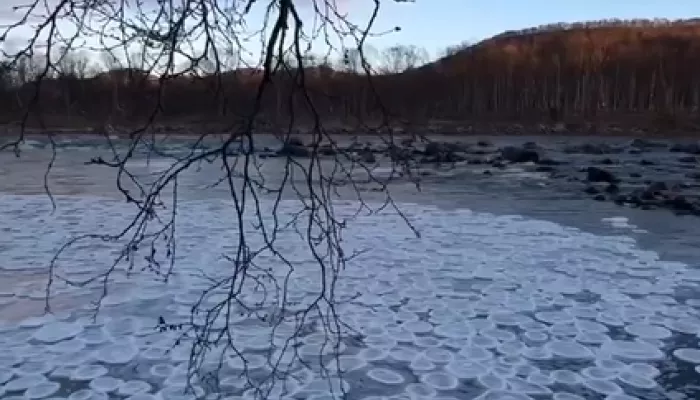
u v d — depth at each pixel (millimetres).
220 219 12289
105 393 5148
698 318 6980
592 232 11789
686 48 62875
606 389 5344
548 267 9078
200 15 1618
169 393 5125
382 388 5273
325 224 1998
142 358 5777
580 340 6367
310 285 7844
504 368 5715
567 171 23250
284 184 1862
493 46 68938
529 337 6438
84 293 7602
